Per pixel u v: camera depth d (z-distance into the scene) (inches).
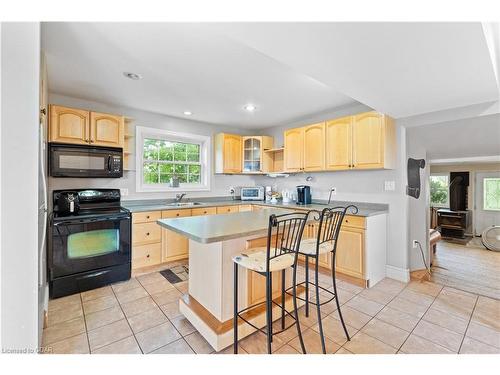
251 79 95.9
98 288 101.2
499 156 112.3
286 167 150.0
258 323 70.6
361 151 113.9
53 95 111.4
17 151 39.1
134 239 113.7
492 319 78.7
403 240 111.0
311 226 115.6
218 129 174.1
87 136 109.5
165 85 101.8
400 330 72.9
